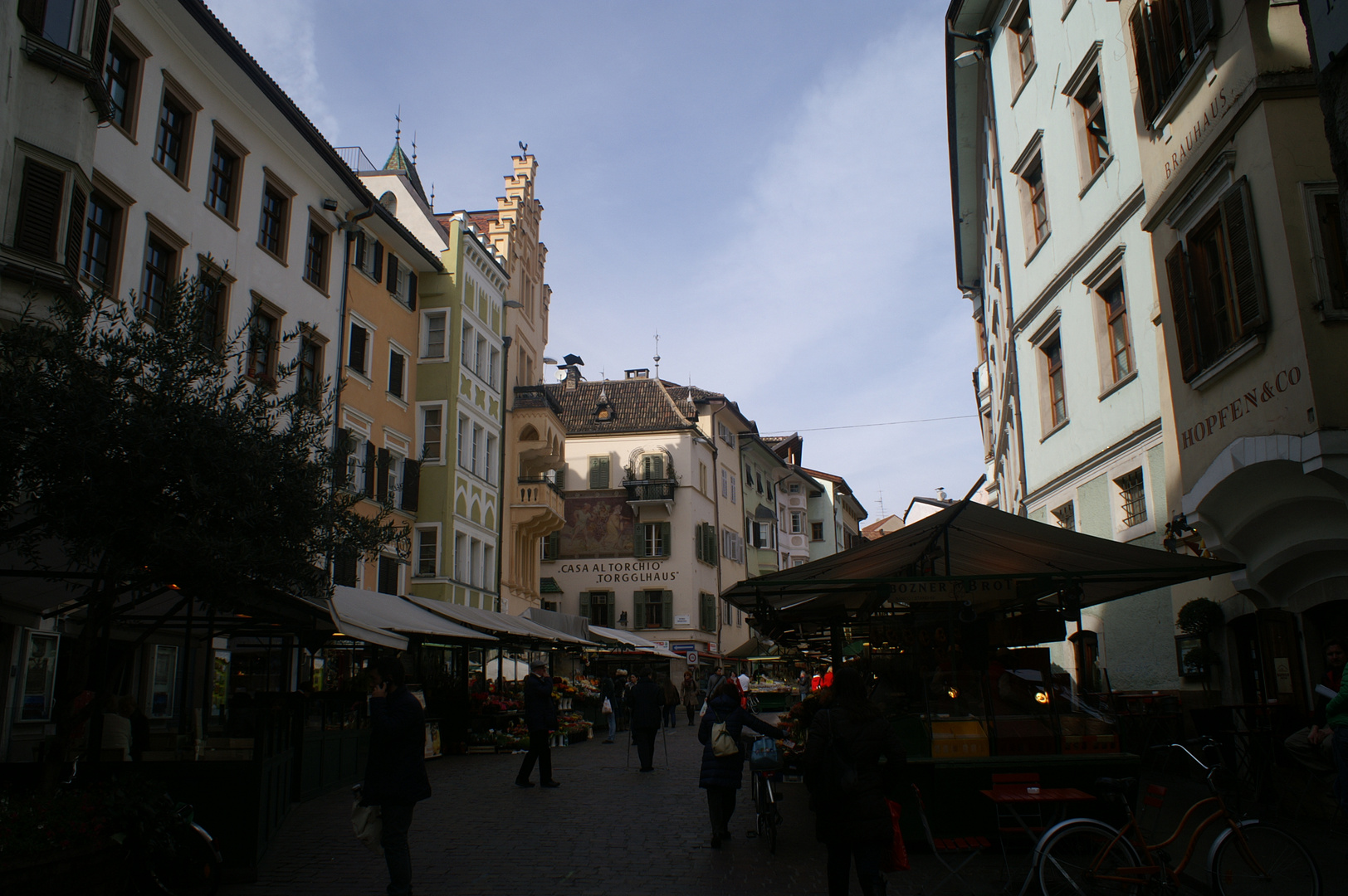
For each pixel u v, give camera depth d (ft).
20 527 26.04
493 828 35.37
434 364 107.14
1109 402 54.03
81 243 43.39
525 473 135.13
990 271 87.71
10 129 40.01
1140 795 37.68
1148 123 42.01
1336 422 31.04
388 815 22.81
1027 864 27.20
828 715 20.48
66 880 20.66
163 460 25.29
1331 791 31.58
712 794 31.19
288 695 45.75
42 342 25.93
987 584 32.27
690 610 170.91
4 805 21.39
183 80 65.16
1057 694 30.60
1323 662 36.50
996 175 75.46
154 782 25.12
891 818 19.90
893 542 34.04
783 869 27.76
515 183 137.80
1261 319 33.63
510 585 124.57
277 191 77.20
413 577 101.76
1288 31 34.04
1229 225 35.47
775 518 237.66
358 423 90.43
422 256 105.50
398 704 23.35
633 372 204.95
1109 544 31.22
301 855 30.42
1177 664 47.42
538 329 144.87
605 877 26.78
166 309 28.30
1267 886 21.08
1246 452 34.65
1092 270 55.52
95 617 27.07
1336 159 24.39
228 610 37.70
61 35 42.16
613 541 175.22
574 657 124.16
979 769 29.35
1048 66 61.21
